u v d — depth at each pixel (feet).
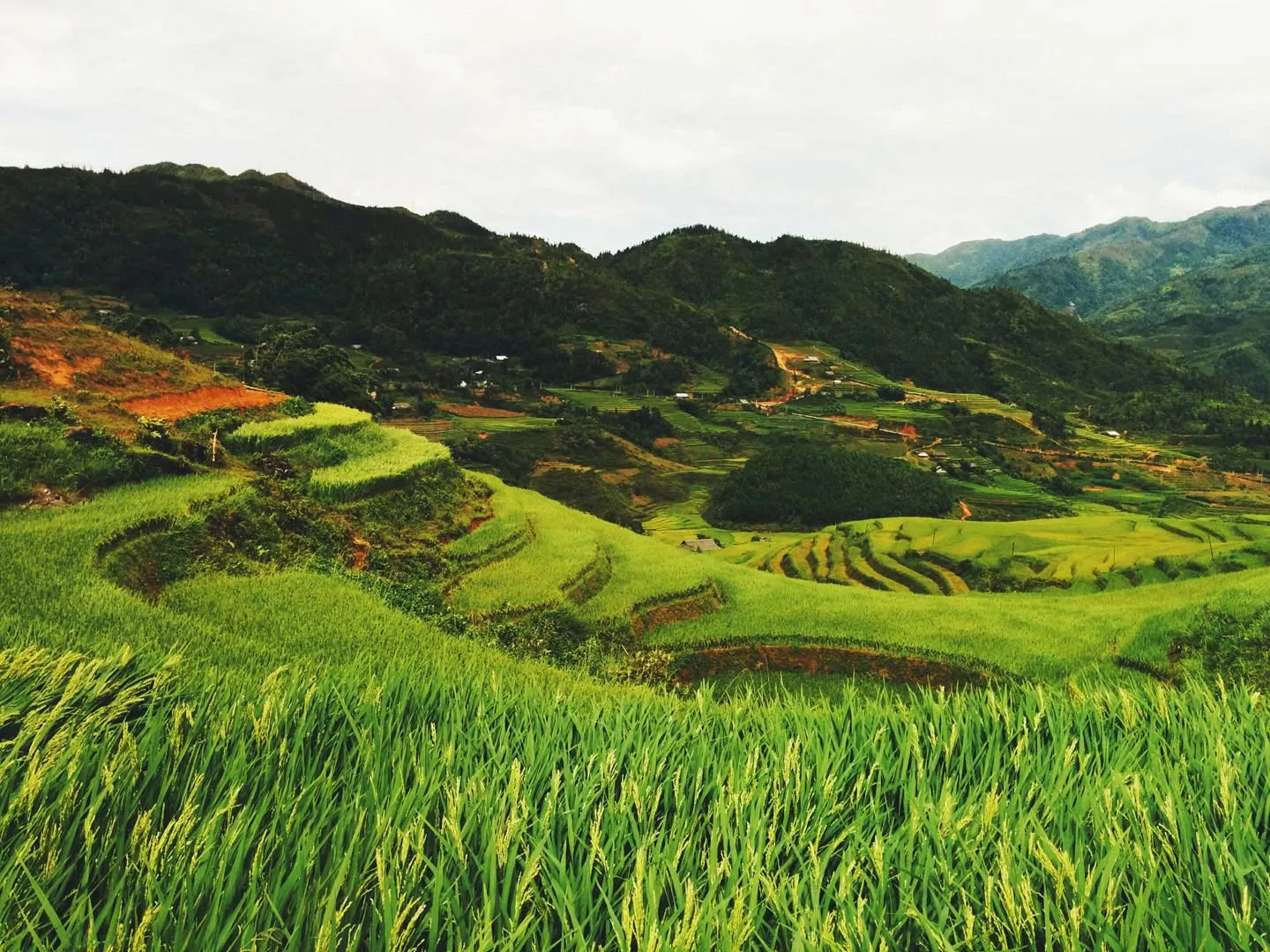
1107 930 7.20
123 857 8.07
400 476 100.17
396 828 8.75
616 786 11.32
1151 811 10.02
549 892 8.14
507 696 16.29
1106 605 99.40
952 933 7.52
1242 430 599.16
